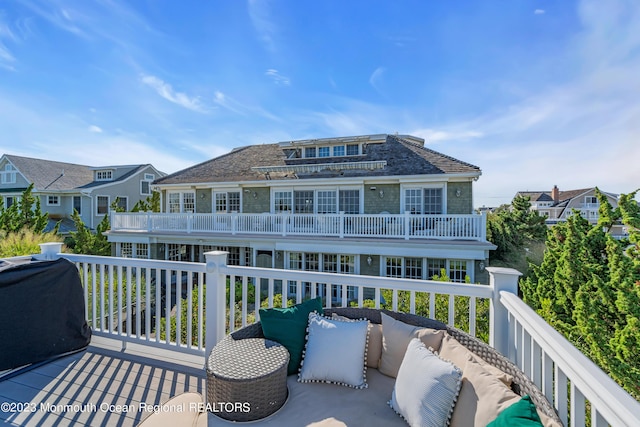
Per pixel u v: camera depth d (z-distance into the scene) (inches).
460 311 202.7
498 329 88.8
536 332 63.7
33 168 861.8
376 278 102.3
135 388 102.3
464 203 411.8
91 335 137.3
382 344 90.0
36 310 116.6
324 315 99.1
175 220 493.4
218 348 85.2
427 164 441.1
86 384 104.5
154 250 499.8
